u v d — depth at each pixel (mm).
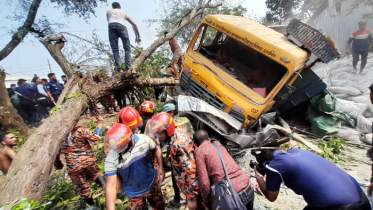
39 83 9023
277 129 5039
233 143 4203
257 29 4730
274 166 2020
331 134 5859
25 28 6613
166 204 3465
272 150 4613
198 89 4848
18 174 3109
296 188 1980
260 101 4172
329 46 4141
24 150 3406
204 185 2229
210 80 4598
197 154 2352
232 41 5133
